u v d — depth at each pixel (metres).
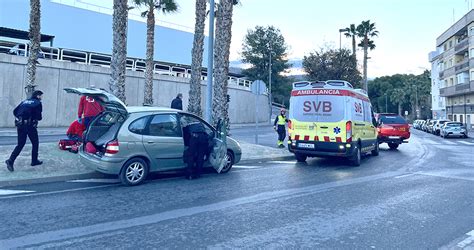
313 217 5.41
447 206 6.20
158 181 8.01
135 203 6.00
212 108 14.16
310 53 34.34
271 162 11.87
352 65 33.22
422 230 4.88
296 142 11.41
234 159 9.49
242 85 39.91
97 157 7.28
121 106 7.49
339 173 9.71
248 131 26.55
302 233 4.68
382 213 5.70
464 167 11.26
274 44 63.81
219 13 14.45
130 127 7.43
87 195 6.51
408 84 78.00
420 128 45.94
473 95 43.59
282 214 5.54
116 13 10.68
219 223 5.02
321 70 33.09
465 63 43.56
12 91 20.73
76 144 9.84
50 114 22.33
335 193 7.12
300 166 11.02
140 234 4.50
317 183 8.16
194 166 8.38
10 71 20.67
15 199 6.10
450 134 27.70
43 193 6.58
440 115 58.28
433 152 16.25
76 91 7.58
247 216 5.39
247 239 4.40
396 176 9.36
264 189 7.35
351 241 4.41
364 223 5.16
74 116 23.50
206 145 8.42
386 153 15.71
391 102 85.88
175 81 29.64
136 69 28.05
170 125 8.10
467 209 6.01
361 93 12.35
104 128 7.85
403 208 6.03
